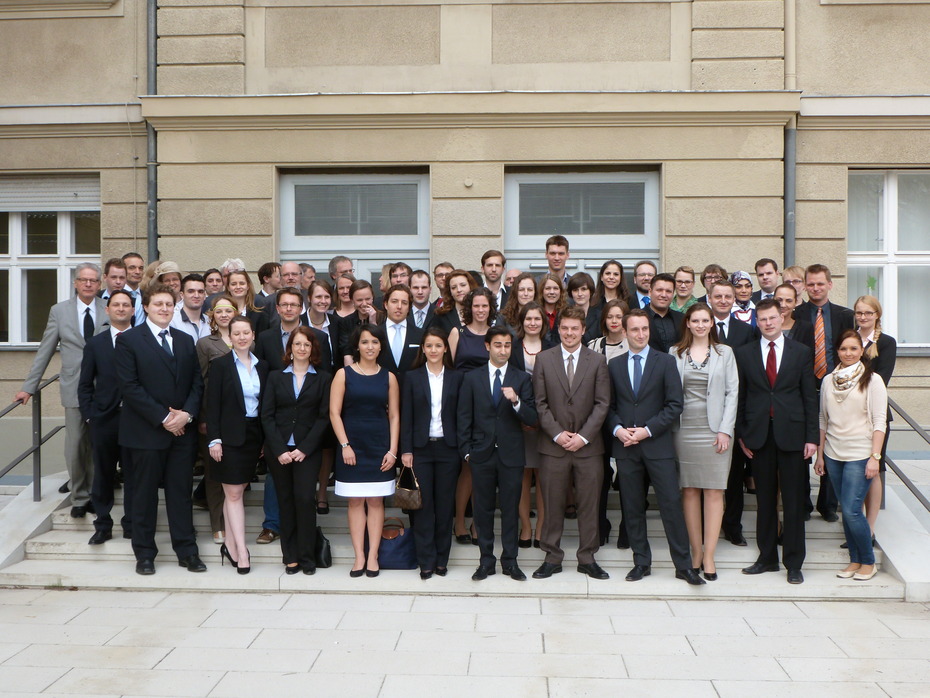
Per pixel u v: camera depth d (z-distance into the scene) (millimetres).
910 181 9547
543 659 4652
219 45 9180
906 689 4246
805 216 9164
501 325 6152
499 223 9148
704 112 8922
